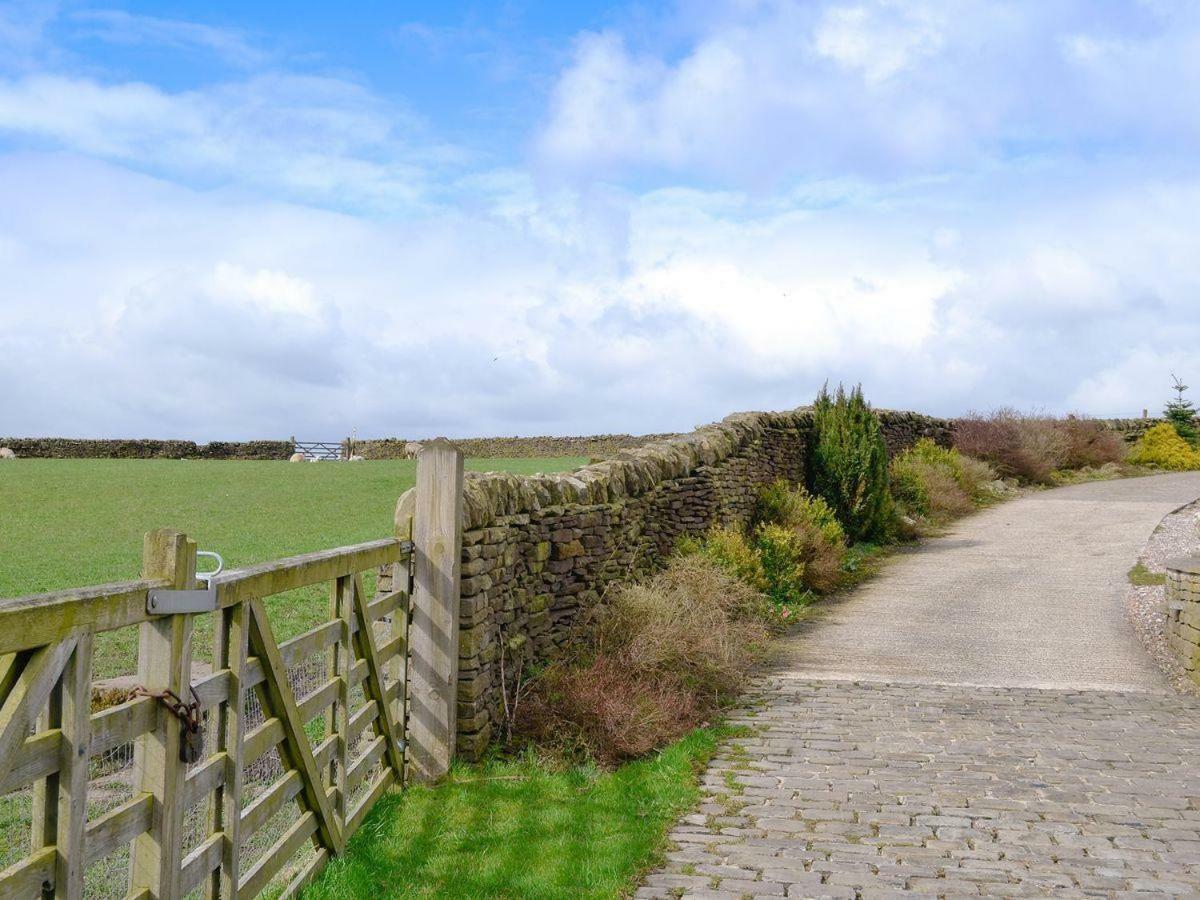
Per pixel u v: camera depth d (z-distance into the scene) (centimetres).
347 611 540
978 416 2850
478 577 684
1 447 3109
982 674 947
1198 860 509
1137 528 1845
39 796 286
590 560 920
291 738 456
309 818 482
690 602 951
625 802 603
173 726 341
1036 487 2625
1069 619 1182
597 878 490
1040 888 476
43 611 271
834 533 1516
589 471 996
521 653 767
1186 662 938
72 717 287
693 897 469
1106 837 541
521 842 540
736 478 1459
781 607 1230
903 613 1240
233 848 392
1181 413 3353
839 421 1792
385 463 2952
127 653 808
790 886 480
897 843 535
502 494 743
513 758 682
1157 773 652
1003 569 1522
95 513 1762
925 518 2017
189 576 350
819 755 695
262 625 422
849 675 945
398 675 653
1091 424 3055
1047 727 765
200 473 2477
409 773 653
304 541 1470
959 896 468
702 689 844
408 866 509
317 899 461
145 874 334
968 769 662
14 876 267
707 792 620
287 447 3619
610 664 786
